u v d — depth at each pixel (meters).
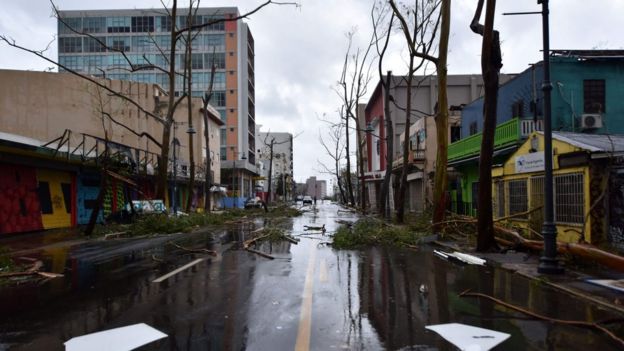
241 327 6.05
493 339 5.57
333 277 9.69
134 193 33.09
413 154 36.72
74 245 16.83
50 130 39.34
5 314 6.78
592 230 11.69
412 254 13.61
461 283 9.05
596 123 20.83
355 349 5.23
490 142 13.38
